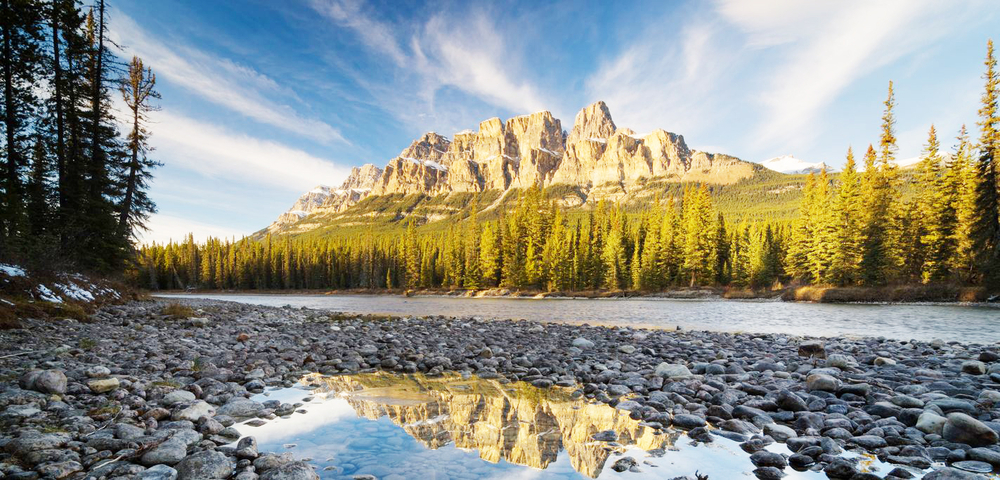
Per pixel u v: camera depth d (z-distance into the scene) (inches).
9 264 554.6
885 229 1872.5
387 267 4128.9
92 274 820.0
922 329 728.3
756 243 2527.1
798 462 172.2
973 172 1530.5
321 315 977.5
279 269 4475.9
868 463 172.2
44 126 850.8
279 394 279.1
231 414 226.4
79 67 915.4
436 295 3299.7
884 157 1994.3
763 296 2143.2
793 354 426.0
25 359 303.9
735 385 288.4
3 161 785.6
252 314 884.0
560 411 245.8
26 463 150.7
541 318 992.2
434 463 167.9
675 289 2608.3
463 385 312.0
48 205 845.2
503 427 216.4
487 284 3275.1
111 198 1022.4
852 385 267.9
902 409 224.4
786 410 243.3
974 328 735.1
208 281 4475.9
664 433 209.8
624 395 282.4
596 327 715.4
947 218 1716.3
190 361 341.7
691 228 2620.6
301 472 148.6
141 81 1080.8
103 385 247.4
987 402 234.2
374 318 903.7
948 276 1684.3
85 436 177.0
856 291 1770.4
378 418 228.7
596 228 3496.6
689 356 418.6
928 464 167.9
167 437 182.1
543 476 156.6
